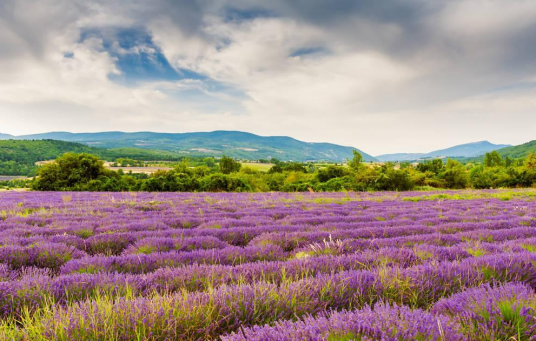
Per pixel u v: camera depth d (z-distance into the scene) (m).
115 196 23.59
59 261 5.39
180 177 36.12
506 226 9.43
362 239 6.77
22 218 10.22
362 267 4.53
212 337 2.52
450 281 3.60
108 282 3.82
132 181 37.69
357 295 3.21
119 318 2.55
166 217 11.62
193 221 10.56
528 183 46.16
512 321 2.40
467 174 47.88
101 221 10.00
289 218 11.58
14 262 5.11
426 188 42.28
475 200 21.22
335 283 3.37
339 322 2.21
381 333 2.04
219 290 3.10
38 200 18.94
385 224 10.08
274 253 5.96
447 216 11.86
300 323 2.33
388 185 39.34
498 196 25.72
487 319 2.48
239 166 61.94
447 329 2.14
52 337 2.31
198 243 6.75
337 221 11.21
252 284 3.54
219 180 36.28
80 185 35.84
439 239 6.85
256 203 18.20
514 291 2.87
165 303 2.73
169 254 5.52
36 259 5.30
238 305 2.82
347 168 47.47
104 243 7.03
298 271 4.21
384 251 5.32
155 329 2.45
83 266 4.86
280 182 46.97
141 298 2.95
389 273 3.75
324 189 40.12
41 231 7.90
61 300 3.35
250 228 8.70
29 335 2.36
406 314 2.32
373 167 41.22
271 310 2.85
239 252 5.85
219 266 4.46
